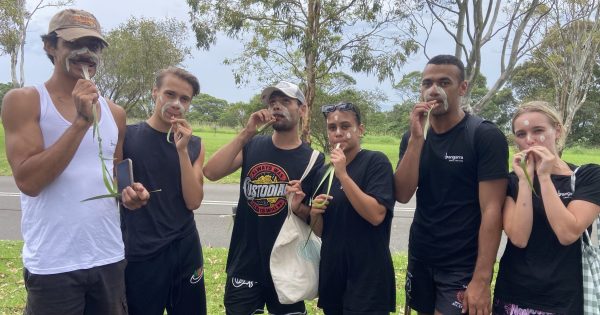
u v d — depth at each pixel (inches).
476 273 113.4
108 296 106.2
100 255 103.9
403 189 120.4
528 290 105.0
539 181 103.0
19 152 94.2
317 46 434.3
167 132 127.6
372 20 426.6
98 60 101.3
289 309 138.3
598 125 1857.8
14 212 389.1
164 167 125.6
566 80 605.3
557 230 99.4
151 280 123.0
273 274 128.6
